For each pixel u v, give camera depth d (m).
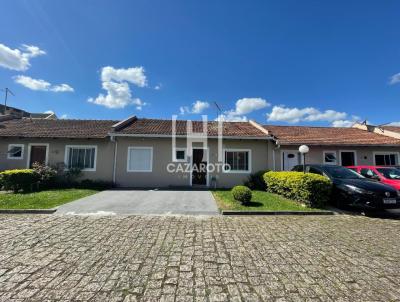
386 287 3.15
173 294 2.93
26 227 5.61
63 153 13.28
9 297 2.83
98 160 13.26
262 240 4.91
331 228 5.85
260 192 11.16
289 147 14.09
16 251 4.19
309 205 7.86
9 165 13.27
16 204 7.77
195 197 9.76
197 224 6.06
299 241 4.88
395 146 14.09
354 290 3.07
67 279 3.26
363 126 18.11
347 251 4.38
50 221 6.17
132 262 3.80
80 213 7.04
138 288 3.06
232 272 3.52
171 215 6.95
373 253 4.30
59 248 4.34
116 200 8.96
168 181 13.32
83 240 4.78
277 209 7.50
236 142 13.82
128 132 13.20
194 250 4.33
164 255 4.09
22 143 13.41
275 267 3.70
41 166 12.02
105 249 4.32
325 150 14.31
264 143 13.88
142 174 13.27
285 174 9.55
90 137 12.93
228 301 2.81
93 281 3.21
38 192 10.37
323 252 4.31
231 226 5.91
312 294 2.96
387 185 7.64
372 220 6.66
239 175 13.59
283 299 2.86
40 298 2.81
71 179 12.86
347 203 7.52
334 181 8.25
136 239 4.88
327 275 3.46
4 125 15.05
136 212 7.23
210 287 3.11
